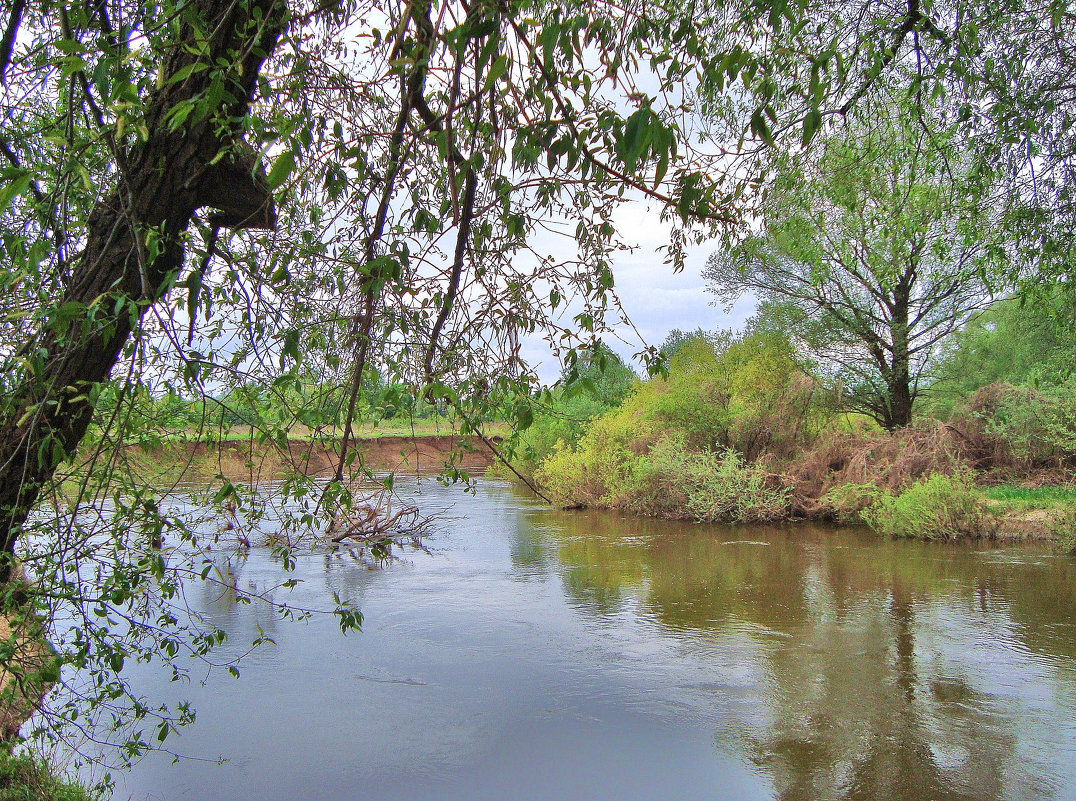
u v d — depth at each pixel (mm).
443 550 14164
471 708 6812
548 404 2740
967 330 22578
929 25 5039
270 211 2762
